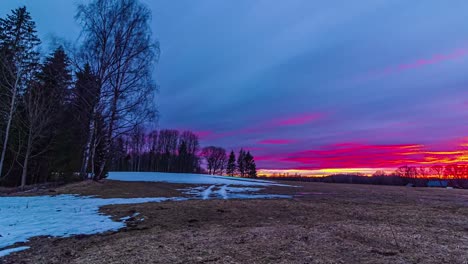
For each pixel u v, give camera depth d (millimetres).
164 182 21391
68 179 15789
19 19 17703
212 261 3547
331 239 4730
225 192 15250
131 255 3830
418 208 9336
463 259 3715
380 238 4891
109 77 14859
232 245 4320
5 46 15125
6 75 13961
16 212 7344
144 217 6969
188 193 14070
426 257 3791
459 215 7820
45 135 14961
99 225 6074
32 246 4480
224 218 6996
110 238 4984
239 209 8461
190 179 27656
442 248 4273
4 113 13898
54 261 3719
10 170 14000
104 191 12609
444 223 6559
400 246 4363
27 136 14359
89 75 14656
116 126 15422
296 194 14945
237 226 6008
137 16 15383
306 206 9422
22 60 14102
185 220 6668
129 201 9883
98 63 14797
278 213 7883
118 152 19016
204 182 23891
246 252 3943
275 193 15273
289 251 3996
